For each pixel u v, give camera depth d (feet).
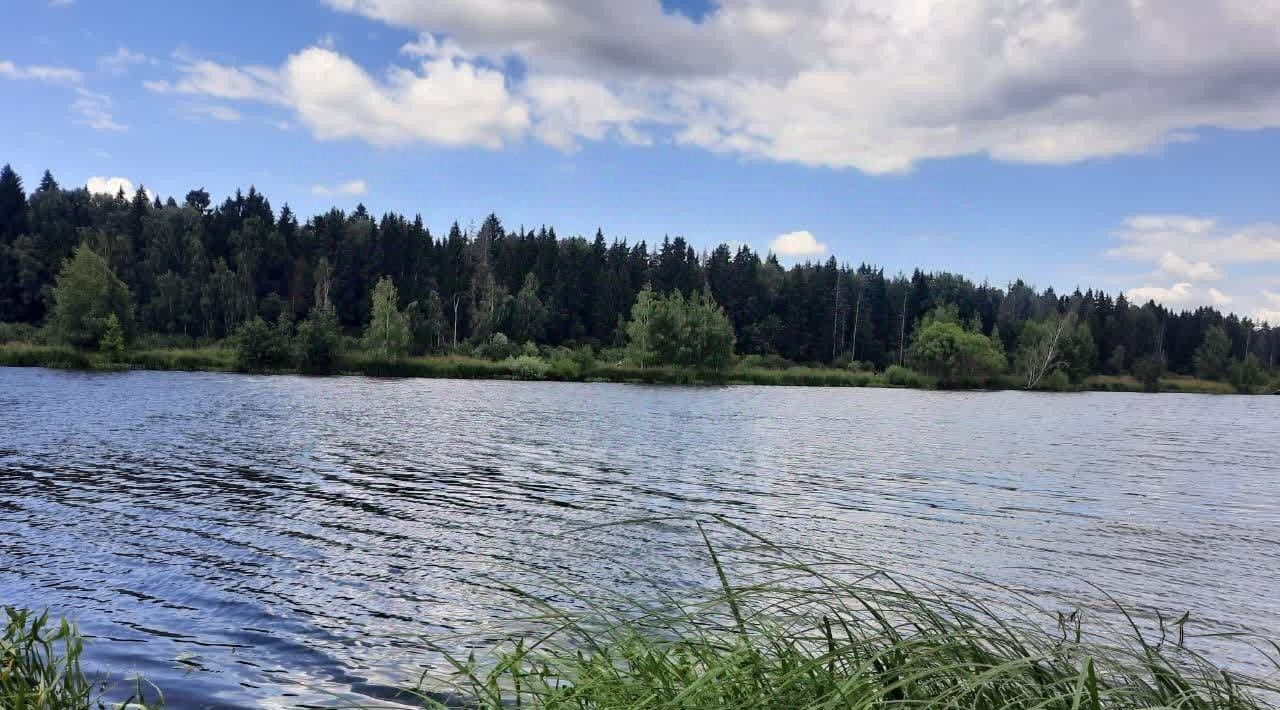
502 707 10.71
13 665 12.08
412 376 219.61
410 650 23.40
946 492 57.82
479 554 35.40
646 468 64.75
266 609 27.20
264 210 444.55
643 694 9.52
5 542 35.06
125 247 349.20
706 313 265.34
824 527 43.98
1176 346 431.43
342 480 54.13
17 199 373.20
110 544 35.35
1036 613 27.81
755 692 9.11
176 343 272.51
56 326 206.90
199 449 66.49
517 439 82.28
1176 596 32.48
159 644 23.48
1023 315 520.42
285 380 177.58
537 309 345.31
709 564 33.83
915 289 440.86
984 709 8.90
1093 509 52.60
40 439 69.36
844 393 223.92
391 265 384.27
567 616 11.56
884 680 9.00
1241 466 77.56
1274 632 27.78
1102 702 9.09
